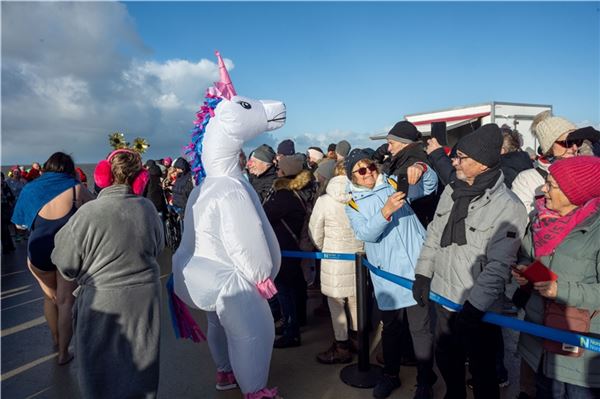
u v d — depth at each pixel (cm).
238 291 283
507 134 389
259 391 297
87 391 253
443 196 274
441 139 375
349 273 361
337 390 335
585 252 201
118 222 258
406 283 292
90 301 255
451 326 269
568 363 206
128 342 258
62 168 395
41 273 388
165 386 352
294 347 412
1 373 382
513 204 238
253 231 284
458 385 278
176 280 303
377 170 319
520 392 299
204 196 296
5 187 1076
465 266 249
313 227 371
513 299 243
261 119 311
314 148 779
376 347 409
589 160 202
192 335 326
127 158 276
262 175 525
